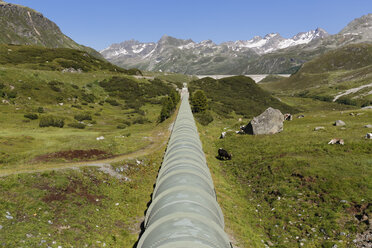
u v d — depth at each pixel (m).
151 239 7.79
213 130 54.88
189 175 12.23
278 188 21.89
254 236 15.70
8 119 59.84
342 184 19.33
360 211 16.22
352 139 29.28
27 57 134.88
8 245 11.16
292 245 14.77
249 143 37.59
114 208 18.61
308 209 18.06
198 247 6.81
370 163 21.67
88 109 90.00
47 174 19.64
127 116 89.75
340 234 14.84
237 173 28.27
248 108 130.38
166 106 75.62
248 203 21.16
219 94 164.38
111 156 33.25
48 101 83.38
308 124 45.62
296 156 27.62
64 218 15.30
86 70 144.12
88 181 21.44
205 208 9.48
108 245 13.83
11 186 16.61
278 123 40.91
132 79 151.00
